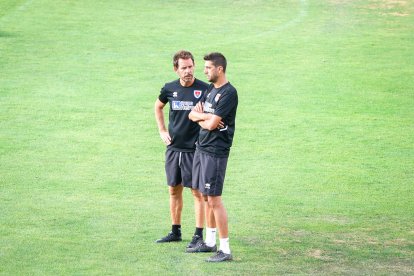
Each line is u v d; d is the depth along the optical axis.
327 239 34.47
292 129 54.28
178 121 32.88
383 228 36.41
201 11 92.25
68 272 29.41
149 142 51.19
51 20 85.75
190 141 32.84
